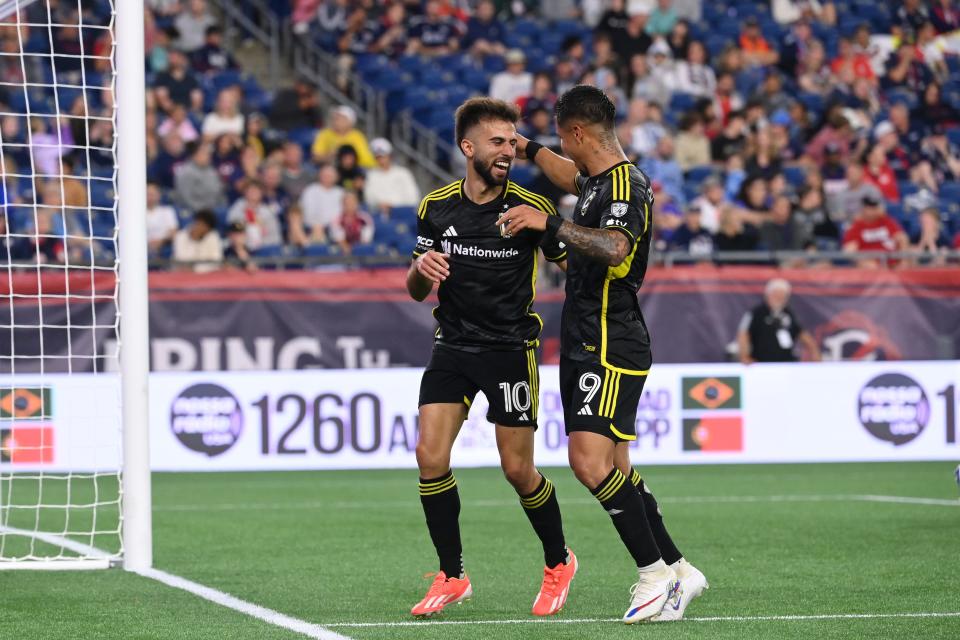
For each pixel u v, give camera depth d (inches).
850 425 1728.6
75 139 2071.9
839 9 2913.4
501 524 1198.9
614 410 716.7
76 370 1576.0
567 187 804.6
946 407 1745.8
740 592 822.5
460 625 715.4
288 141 2202.3
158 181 2119.8
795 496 1434.5
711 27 2822.3
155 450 1614.2
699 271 1722.4
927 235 2171.5
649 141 2301.9
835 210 2279.8
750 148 2331.4
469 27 2659.9
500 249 748.0
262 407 1633.9
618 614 752.3
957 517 1232.2
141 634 692.7
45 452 1534.2
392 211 2160.4
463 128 746.2
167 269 1857.8
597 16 2778.1
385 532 1152.2
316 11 2620.6
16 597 820.0
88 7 2299.5
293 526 1195.9
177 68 2263.8
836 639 665.0
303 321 1667.1
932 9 2878.9
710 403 1702.8
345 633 689.6
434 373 767.7
